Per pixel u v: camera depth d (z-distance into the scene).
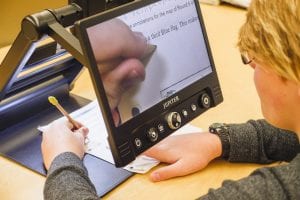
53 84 1.15
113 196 0.86
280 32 0.59
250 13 0.64
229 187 0.68
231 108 1.16
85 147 0.98
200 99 1.01
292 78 0.61
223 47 1.52
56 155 0.86
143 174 0.92
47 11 0.92
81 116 1.09
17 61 0.96
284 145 0.96
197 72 1.00
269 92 0.67
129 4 0.87
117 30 0.84
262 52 0.62
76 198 0.75
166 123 0.93
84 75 1.32
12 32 1.07
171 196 0.86
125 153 0.85
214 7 1.89
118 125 0.84
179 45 0.97
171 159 0.94
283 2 0.59
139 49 0.88
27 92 1.09
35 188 0.88
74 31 0.85
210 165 0.95
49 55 1.12
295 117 0.67
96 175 0.91
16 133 1.04
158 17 0.93
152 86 0.91
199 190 0.88
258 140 0.96
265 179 0.65
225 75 1.33
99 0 1.06
